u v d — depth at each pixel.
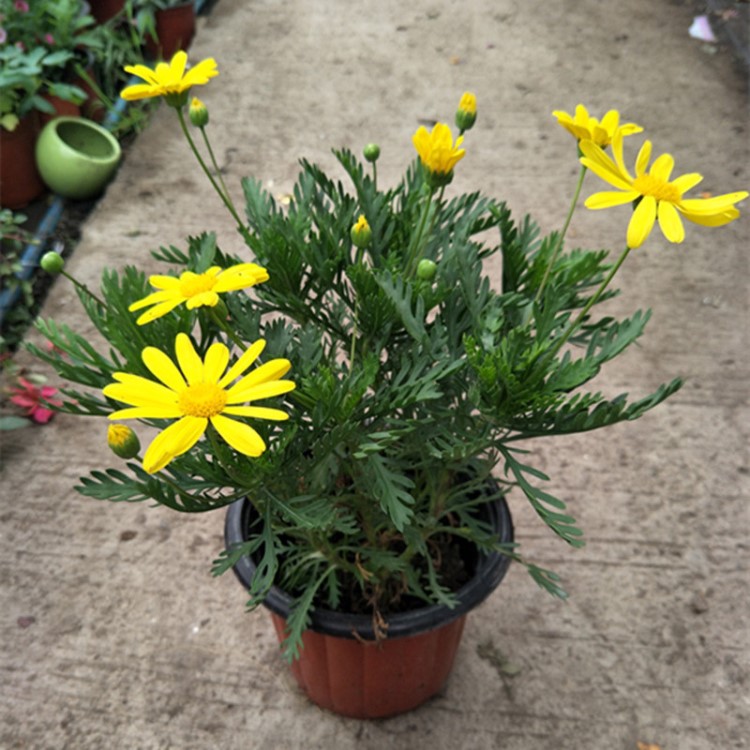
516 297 0.37
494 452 0.41
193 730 0.54
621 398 0.34
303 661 0.49
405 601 0.46
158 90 0.37
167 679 0.57
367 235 0.35
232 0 1.31
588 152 0.30
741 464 0.69
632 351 0.79
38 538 0.65
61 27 0.97
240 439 0.26
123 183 0.97
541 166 0.99
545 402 0.32
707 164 0.99
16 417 0.72
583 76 1.15
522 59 1.18
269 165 0.99
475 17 1.27
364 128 1.05
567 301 0.38
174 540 0.64
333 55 1.18
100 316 0.35
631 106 1.09
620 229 0.91
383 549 0.43
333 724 0.54
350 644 0.44
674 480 0.68
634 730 0.54
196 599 0.61
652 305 0.83
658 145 1.02
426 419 0.36
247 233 0.39
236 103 1.09
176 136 1.04
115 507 0.67
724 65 1.17
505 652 0.58
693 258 0.88
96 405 0.35
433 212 0.40
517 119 1.07
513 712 0.55
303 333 0.36
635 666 0.57
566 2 1.31
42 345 0.79
